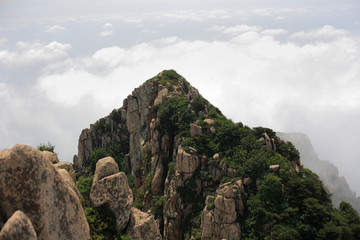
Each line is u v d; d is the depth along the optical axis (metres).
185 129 88.94
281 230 57.38
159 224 81.44
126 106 133.00
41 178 13.64
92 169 127.06
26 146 13.66
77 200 15.15
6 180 13.07
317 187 63.84
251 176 69.38
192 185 76.25
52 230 13.70
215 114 93.06
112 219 21.09
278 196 63.94
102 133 136.38
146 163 101.56
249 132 80.31
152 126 99.50
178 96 106.88
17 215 11.54
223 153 77.38
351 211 63.78
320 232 55.59
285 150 76.88
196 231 69.94
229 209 63.28
